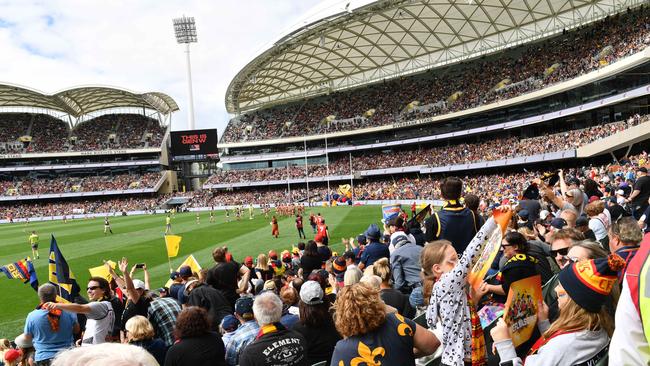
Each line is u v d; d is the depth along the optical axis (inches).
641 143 1667.1
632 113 1782.7
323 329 199.6
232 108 3575.3
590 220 291.9
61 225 2367.1
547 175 376.2
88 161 3654.0
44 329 274.7
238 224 1781.5
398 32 2384.4
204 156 3563.0
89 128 3772.1
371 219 1630.2
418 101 2812.5
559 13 2182.6
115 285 433.1
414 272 275.4
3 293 776.9
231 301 324.8
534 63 2249.0
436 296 146.3
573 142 1860.2
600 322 116.3
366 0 1823.3
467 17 2202.3
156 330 276.2
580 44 2053.4
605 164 1835.6
